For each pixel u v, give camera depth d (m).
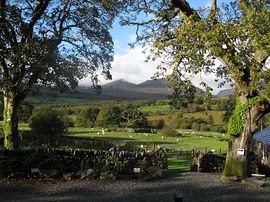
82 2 24.73
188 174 20.81
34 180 17.36
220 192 16.31
